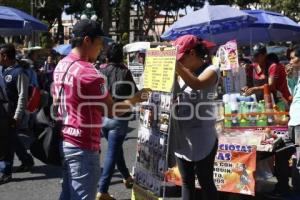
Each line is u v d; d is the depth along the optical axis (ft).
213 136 13.96
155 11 137.28
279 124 18.60
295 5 112.06
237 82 21.80
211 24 30.25
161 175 13.20
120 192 19.63
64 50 59.52
